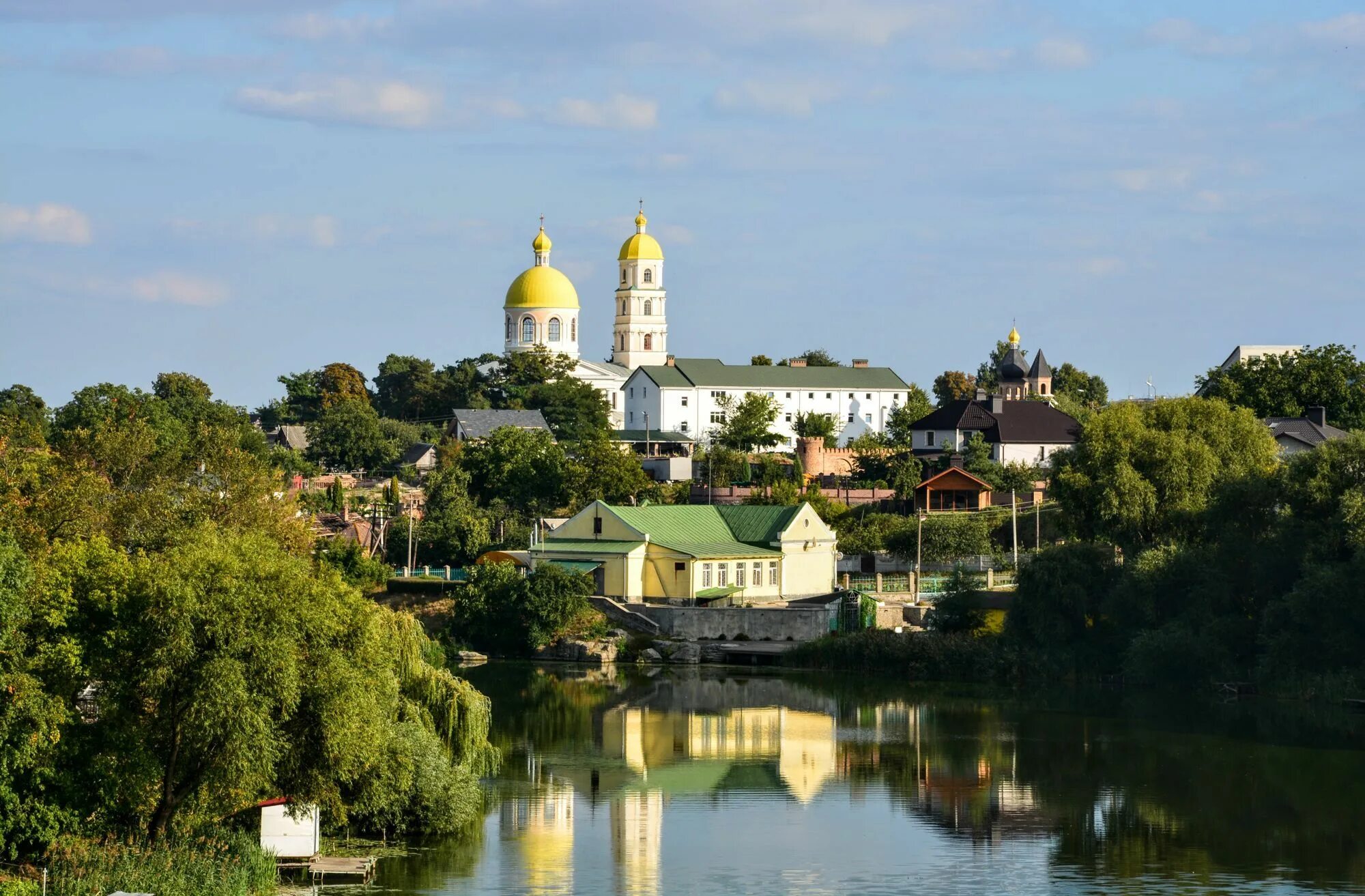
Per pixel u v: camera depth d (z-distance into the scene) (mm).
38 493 115062
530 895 84625
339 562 187000
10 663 73938
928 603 183875
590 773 116125
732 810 105250
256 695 76938
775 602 190500
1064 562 161125
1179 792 110438
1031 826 101562
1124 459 175625
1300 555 148750
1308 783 112750
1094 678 158125
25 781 75562
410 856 91188
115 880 72500
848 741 129250
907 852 95375
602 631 179500
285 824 84375
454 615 181875
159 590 76438
